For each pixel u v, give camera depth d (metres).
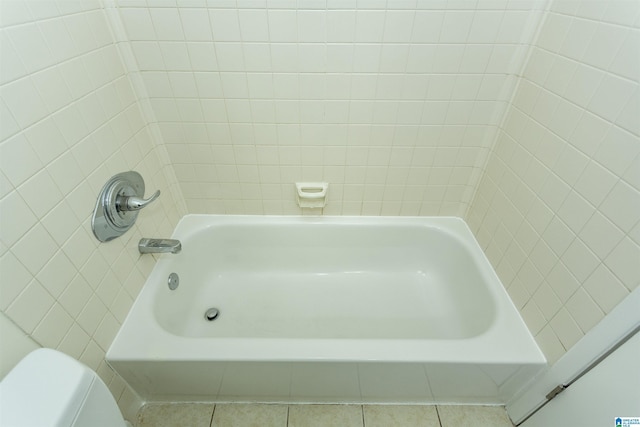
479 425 1.13
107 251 0.98
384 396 1.15
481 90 1.15
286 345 0.98
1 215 0.64
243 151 1.33
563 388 0.89
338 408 1.18
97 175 0.93
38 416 0.53
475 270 1.31
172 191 1.43
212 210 1.53
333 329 1.39
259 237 1.54
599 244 0.78
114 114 1.02
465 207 1.49
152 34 1.04
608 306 0.75
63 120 0.81
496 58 1.08
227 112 1.22
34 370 0.58
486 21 1.01
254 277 1.59
